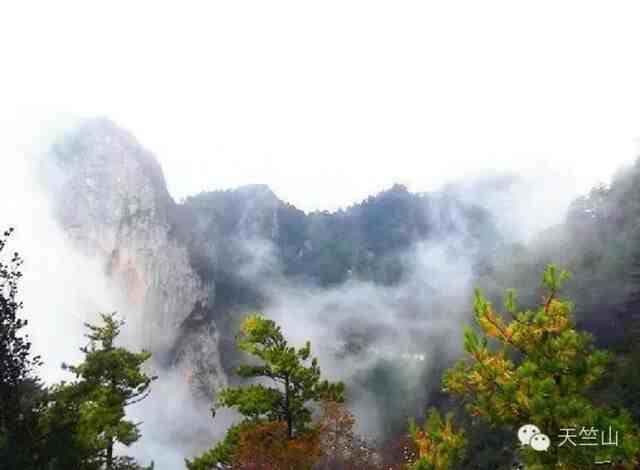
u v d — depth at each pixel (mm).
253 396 17031
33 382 11445
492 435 37750
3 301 10367
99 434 17359
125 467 18078
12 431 9555
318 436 16203
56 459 9617
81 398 17703
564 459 6551
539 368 7113
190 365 103125
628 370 30484
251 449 15195
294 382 17547
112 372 18781
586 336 7328
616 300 56031
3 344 10102
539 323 7309
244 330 17859
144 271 104562
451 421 8164
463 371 7898
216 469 16750
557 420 6648
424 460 7730
